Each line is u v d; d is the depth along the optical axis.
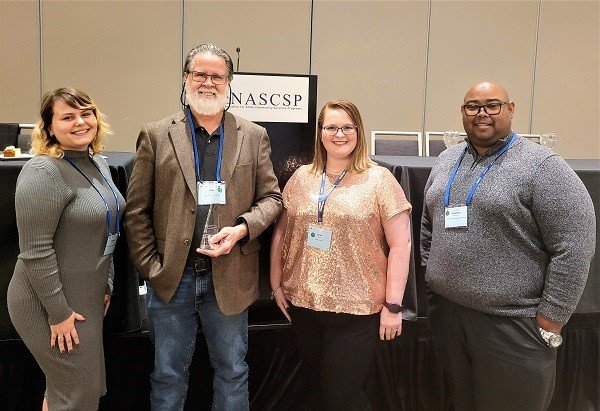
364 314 1.74
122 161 2.09
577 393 2.25
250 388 2.21
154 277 1.69
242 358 1.83
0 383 1.94
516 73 5.51
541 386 1.63
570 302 1.51
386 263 1.80
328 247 1.72
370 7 5.24
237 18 5.10
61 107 1.53
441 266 1.71
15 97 4.96
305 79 2.11
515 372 1.63
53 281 1.51
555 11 5.44
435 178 1.82
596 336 2.23
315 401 2.00
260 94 2.10
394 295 1.74
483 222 1.60
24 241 1.49
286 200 1.85
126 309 1.98
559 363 2.23
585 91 5.61
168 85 5.11
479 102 1.59
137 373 2.11
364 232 1.72
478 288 1.62
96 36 4.96
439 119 5.51
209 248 1.66
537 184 1.52
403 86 5.41
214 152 1.72
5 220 1.80
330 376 1.81
